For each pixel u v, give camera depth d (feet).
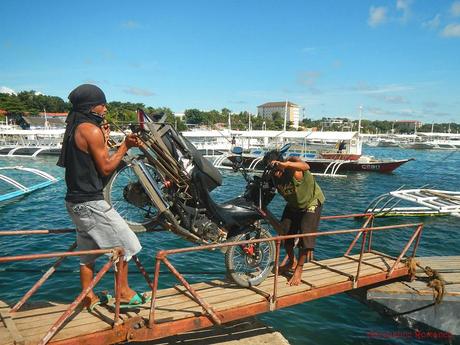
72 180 14.26
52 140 184.75
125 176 17.83
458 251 43.83
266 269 20.20
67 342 13.99
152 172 17.57
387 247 43.65
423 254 42.34
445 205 50.14
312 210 20.34
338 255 39.52
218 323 16.67
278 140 174.40
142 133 15.62
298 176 19.72
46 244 40.73
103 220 14.47
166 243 41.29
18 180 97.60
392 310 23.93
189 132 176.86
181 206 17.28
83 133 13.67
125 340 14.99
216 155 156.04
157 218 17.30
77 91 14.11
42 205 64.54
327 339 23.41
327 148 165.78
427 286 24.45
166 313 16.56
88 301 16.21
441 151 275.39
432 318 23.93
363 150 285.64
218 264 35.42
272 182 19.57
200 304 16.51
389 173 125.39
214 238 18.13
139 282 30.09
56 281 30.12
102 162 13.93
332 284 20.88
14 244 40.55
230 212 18.31
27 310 16.55
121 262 14.71
